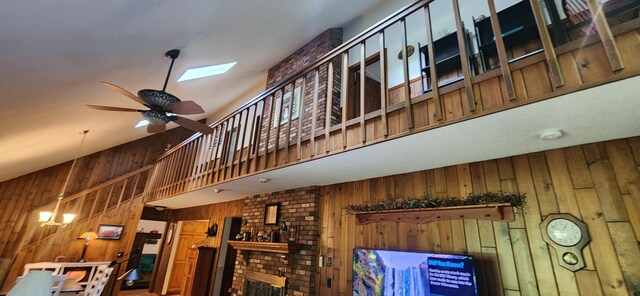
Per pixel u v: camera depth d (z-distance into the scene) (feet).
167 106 10.82
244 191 15.92
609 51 4.69
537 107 5.51
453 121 6.23
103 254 20.85
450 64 10.74
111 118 17.11
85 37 8.16
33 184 21.66
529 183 7.94
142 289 28.35
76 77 10.39
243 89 23.03
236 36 13.07
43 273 7.43
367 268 10.14
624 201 6.58
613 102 5.31
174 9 8.73
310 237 12.87
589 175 7.13
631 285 6.12
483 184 8.73
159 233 32.04
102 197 23.89
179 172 19.16
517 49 9.57
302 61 17.22
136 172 23.90
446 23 12.23
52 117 13.43
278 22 13.69
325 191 13.35
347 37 16.39
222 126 15.84
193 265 22.20
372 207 10.27
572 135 6.86
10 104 10.57
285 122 16.47
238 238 16.46
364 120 8.07
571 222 7.09
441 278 8.32
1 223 19.99
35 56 8.24
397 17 7.79
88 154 24.31
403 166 9.75
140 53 10.55
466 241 8.63
